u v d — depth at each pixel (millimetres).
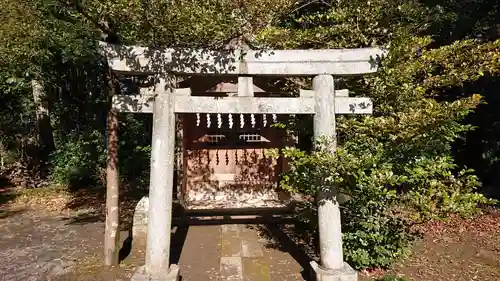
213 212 7605
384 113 5027
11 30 4492
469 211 4051
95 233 6887
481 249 5938
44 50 6246
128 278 4730
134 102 4395
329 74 4492
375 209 4809
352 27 5277
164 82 4332
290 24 6949
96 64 10359
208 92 6938
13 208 9141
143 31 4504
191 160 8539
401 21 5652
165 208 4238
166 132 4297
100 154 11375
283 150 4312
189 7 3836
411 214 4531
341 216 5059
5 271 5031
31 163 11984
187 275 4887
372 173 4188
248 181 8609
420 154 4676
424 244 6184
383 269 4953
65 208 9055
